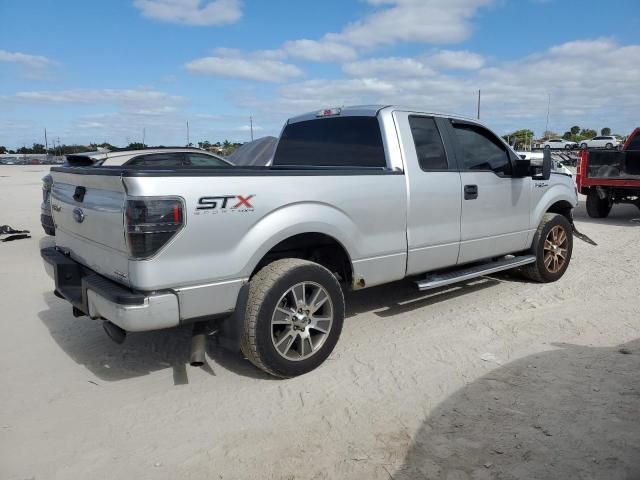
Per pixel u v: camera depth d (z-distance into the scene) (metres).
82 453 3.03
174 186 3.28
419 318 5.15
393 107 4.81
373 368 4.04
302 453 2.98
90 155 8.78
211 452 3.02
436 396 3.57
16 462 2.95
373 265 4.42
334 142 5.10
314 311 3.95
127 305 3.25
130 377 4.00
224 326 3.71
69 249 4.31
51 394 3.74
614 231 10.19
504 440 3.02
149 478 2.80
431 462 2.85
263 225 3.66
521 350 4.30
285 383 3.84
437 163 4.93
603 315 5.10
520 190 5.75
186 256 3.35
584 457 2.84
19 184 26.67
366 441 3.07
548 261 6.27
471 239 5.23
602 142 47.44
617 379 3.71
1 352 4.49
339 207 4.09
